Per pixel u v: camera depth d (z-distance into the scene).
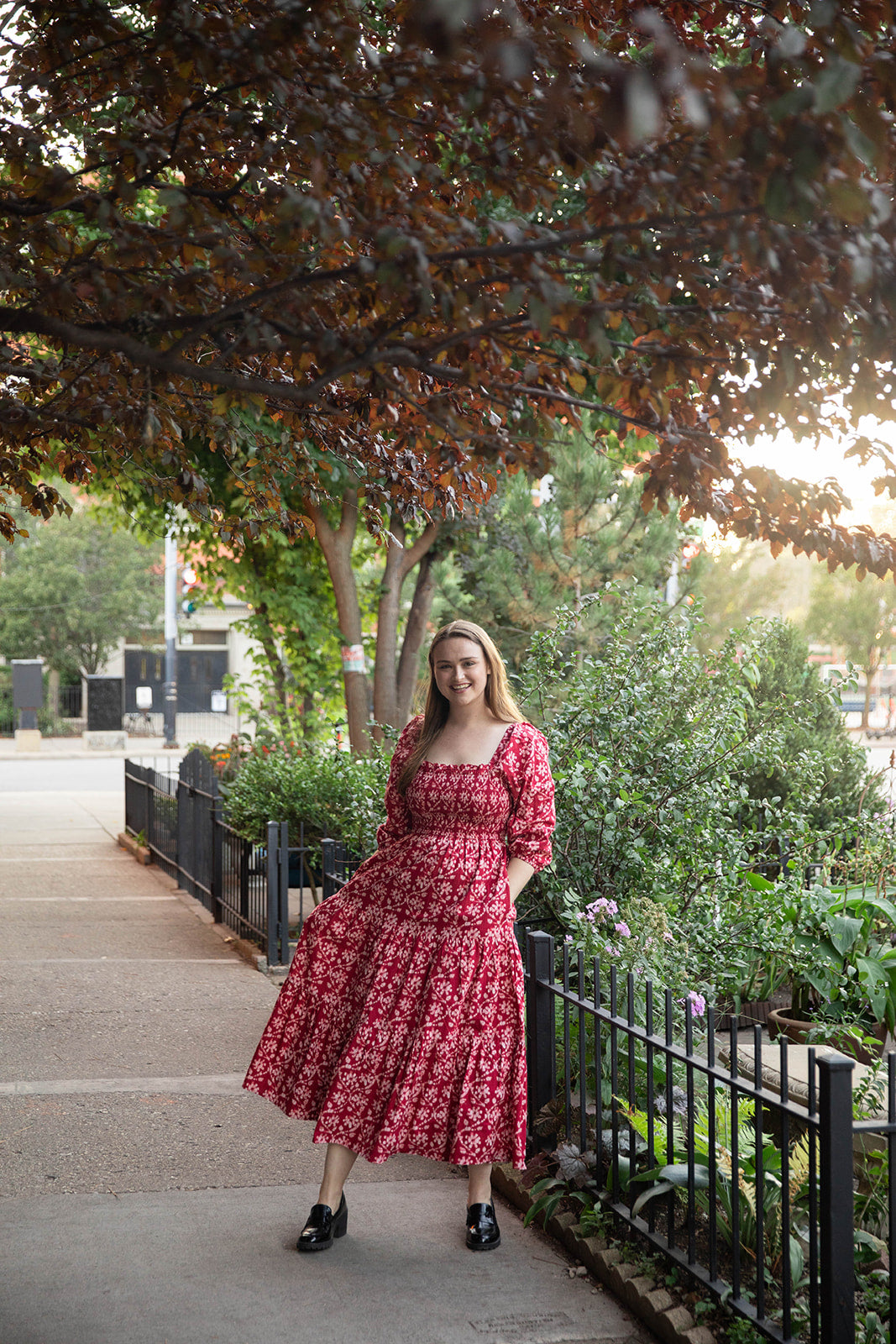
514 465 2.74
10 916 8.91
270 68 2.14
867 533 2.80
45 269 2.84
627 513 10.43
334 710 12.37
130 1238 3.42
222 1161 4.09
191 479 3.81
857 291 1.91
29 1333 2.85
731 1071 2.94
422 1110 3.24
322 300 2.31
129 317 2.40
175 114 2.68
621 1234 3.31
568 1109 3.64
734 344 2.26
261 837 8.02
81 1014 6.13
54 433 3.74
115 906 9.48
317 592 12.24
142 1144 4.25
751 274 2.23
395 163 2.12
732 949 4.82
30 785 22.36
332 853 6.16
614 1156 3.39
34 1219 3.56
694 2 2.39
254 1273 3.20
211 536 11.70
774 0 2.11
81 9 2.40
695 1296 2.96
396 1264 3.28
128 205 2.43
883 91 1.75
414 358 2.20
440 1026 3.25
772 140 1.64
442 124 2.29
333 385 3.33
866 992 4.91
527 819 3.41
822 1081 2.41
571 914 4.68
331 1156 3.36
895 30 2.01
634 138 1.59
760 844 6.06
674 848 5.12
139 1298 3.04
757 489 2.75
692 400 2.72
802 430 2.54
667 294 2.06
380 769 7.23
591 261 2.02
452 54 1.57
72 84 2.88
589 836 5.03
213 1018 6.11
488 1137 3.24
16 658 36.75
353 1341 2.84
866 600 20.59
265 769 8.71
